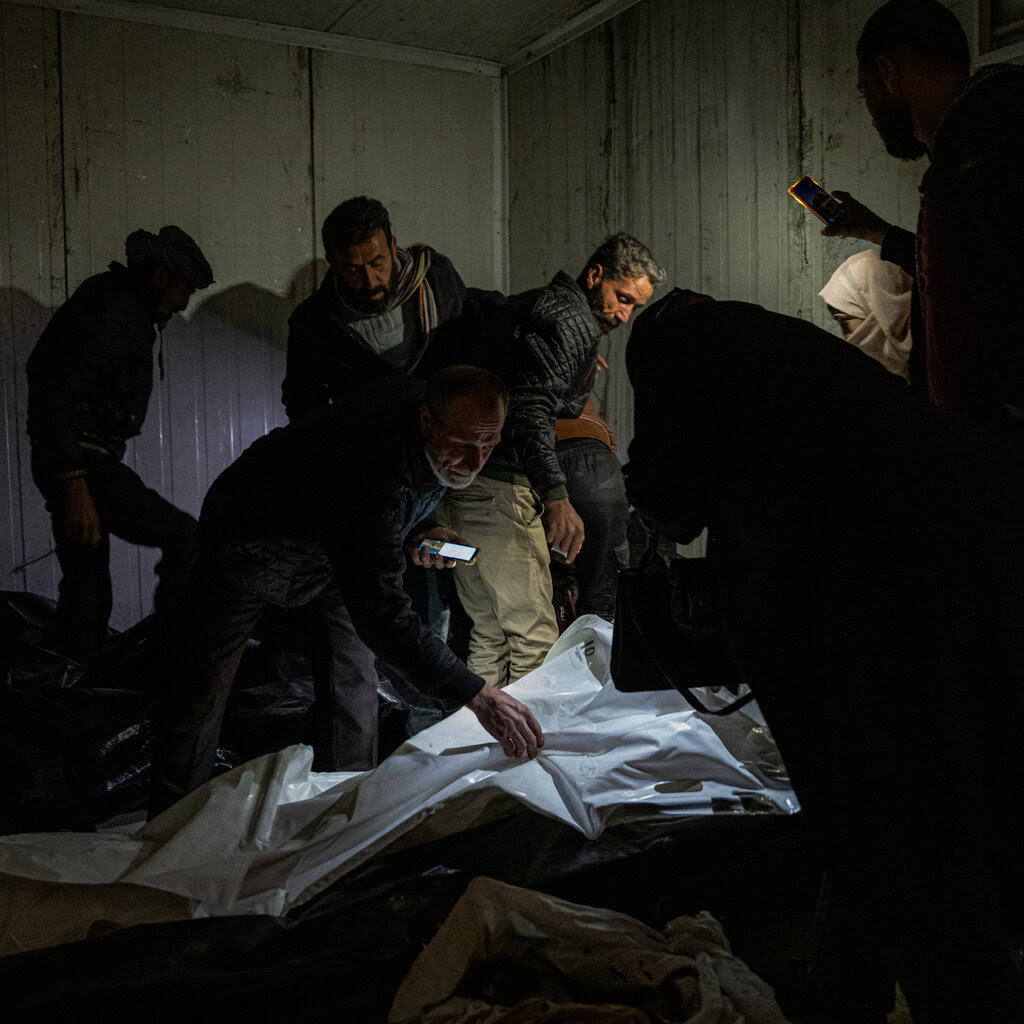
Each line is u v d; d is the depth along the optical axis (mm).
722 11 3484
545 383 2607
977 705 1226
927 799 1218
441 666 1925
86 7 3844
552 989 1498
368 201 2904
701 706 1748
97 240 3957
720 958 1523
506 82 4691
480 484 2723
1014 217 1466
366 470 1914
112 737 2475
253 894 1707
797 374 1361
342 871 1780
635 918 1742
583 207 4266
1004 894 1306
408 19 4148
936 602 1219
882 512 1255
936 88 1755
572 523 2580
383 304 2998
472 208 4719
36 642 3314
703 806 2016
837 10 3061
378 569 1942
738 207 3500
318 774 2145
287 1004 1534
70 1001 1473
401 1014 1458
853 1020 1399
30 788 1987
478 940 1536
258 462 2064
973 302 1585
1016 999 1190
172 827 1840
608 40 4035
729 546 1432
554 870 1823
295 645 3057
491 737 2094
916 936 1237
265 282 4285
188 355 4145
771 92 3322
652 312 1576
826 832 1335
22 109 3793
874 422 1296
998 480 1259
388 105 4461
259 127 4207
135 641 3188
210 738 2221
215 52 4094
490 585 2770
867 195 3033
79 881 1662
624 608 1790
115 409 3338
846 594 1269
